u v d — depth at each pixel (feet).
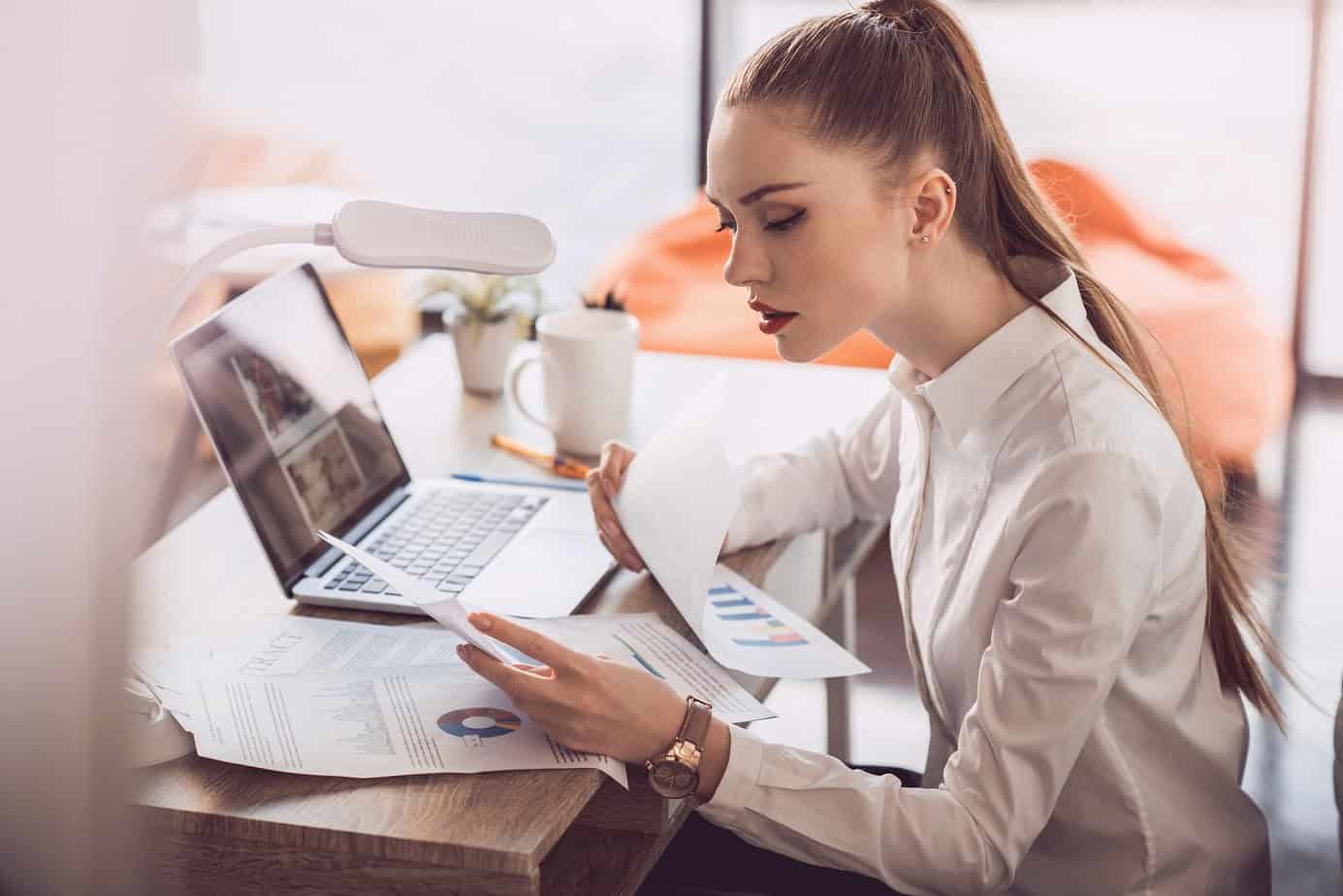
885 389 5.04
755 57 3.80
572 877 3.69
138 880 3.11
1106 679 3.67
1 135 2.75
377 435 5.01
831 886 4.53
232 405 4.31
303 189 11.70
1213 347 10.07
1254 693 4.36
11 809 2.98
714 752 3.65
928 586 4.32
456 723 3.58
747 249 3.84
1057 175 11.39
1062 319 3.97
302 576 4.33
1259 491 10.61
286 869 3.24
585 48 17.81
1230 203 14.19
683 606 4.08
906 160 3.75
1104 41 16.02
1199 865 4.09
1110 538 3.66
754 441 5.53
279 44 14.29
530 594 4.31
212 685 3.71
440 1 16.75
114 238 2.83
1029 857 4.21
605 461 4.74
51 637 2.92
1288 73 15.58
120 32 2.78
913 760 7.88
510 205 14.93
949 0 16.33
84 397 2.85
